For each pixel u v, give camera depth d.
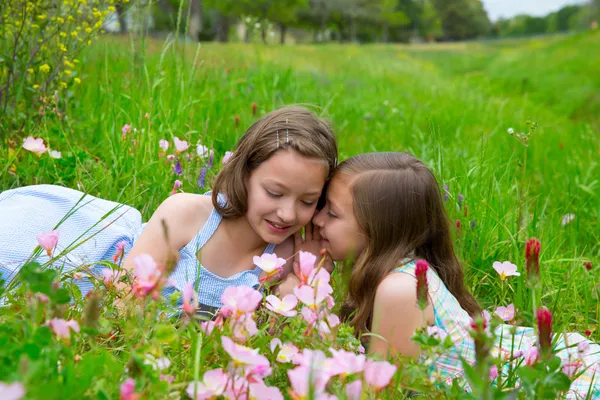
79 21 3.33
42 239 1.64
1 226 2.24
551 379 1.22
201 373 1.37
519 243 2.80
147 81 3.42
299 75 7.90
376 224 2.04
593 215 3.66
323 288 1.46
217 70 5.37
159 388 1.12
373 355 1.44
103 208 2.45
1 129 2.98
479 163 3.30
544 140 5.72
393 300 1.93
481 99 9.07
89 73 4.29
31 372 0.94
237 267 2.21
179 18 3.76
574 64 15.26
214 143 3.49
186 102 3.67
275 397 1.19
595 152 5.05
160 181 2.76
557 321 2.29
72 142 3.16
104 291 1.64
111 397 1.14
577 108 10.90
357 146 4.53
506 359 1.64
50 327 1.23
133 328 1.31
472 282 2.66
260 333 1.44
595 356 1.99
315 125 2.06
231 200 2.06
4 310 1.40
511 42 36.97
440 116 6.42
